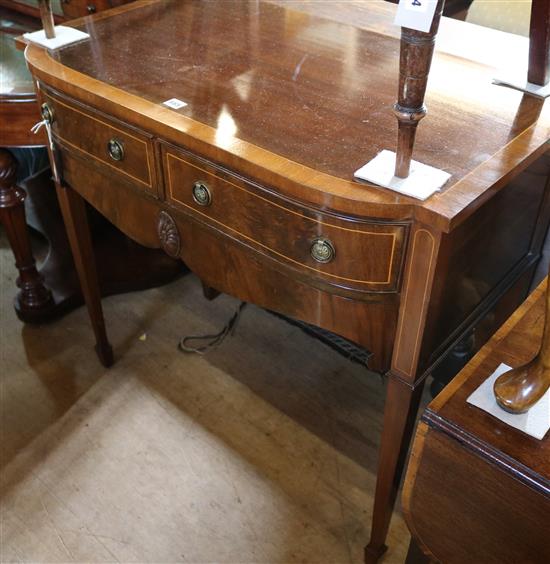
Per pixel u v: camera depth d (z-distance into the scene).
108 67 1.05
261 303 0.98
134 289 1.71
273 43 1.12
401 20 0.65
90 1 1.42
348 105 0.94
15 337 1.61
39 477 1.30
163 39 1.14
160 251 1.76
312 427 1.39
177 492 1.27
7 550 1.18
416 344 0.84
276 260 0.89
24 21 1.58
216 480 1.29
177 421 1.41
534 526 0.72
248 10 1.25
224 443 1.36
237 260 0.96
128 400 1.45
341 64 1.05
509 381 0.76
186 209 0.98
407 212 0.74
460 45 1.08
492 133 0.86
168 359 1.55
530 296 0.93
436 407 0.77
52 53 1.09
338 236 0.80
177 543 1.19
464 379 0.81
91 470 1.31
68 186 1.23
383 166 0.79
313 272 0.86
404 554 1.17
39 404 1.44
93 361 1.54
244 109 0.93
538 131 0.87
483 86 0.97
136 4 1.27
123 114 0.95
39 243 1.88
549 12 0.87
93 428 1.39
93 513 1.24
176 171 0.95
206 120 0.90
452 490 0.78
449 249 0.78
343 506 1.25
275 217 0.85
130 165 1.02
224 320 1.66
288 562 1.16
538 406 0.77
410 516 0.85
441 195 0.75
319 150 0.84
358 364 1.53
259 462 1.32
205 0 1.29
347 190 0.76
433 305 0.82
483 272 0.97
